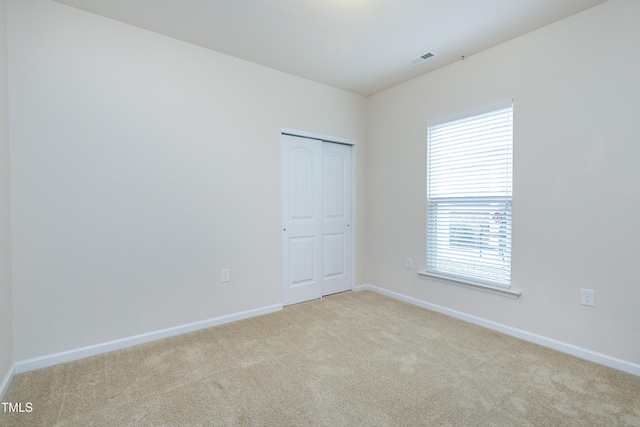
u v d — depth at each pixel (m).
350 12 2.23
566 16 2.27
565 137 2.31
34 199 2.09
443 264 3.18
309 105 3.49
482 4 2.13
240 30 2.49
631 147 2.03
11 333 2.00
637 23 1.99
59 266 2.18
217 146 2.86
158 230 2.57
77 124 2.23
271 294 3.23
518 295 2.57
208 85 2.80
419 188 3.39
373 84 3.60
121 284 2.42
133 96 2.44
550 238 2.40
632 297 2.04
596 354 2.18
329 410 1.67
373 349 2.38
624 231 2.06
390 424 1.57
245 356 2.27
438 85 3.18
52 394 1.81
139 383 1.93
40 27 2.10
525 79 2.51
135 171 2.46
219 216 2.89
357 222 4.01
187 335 2.65
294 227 3.48
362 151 4.03
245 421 1.59
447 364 2.15
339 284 3.94
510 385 1.90
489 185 2.78
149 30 2.50
